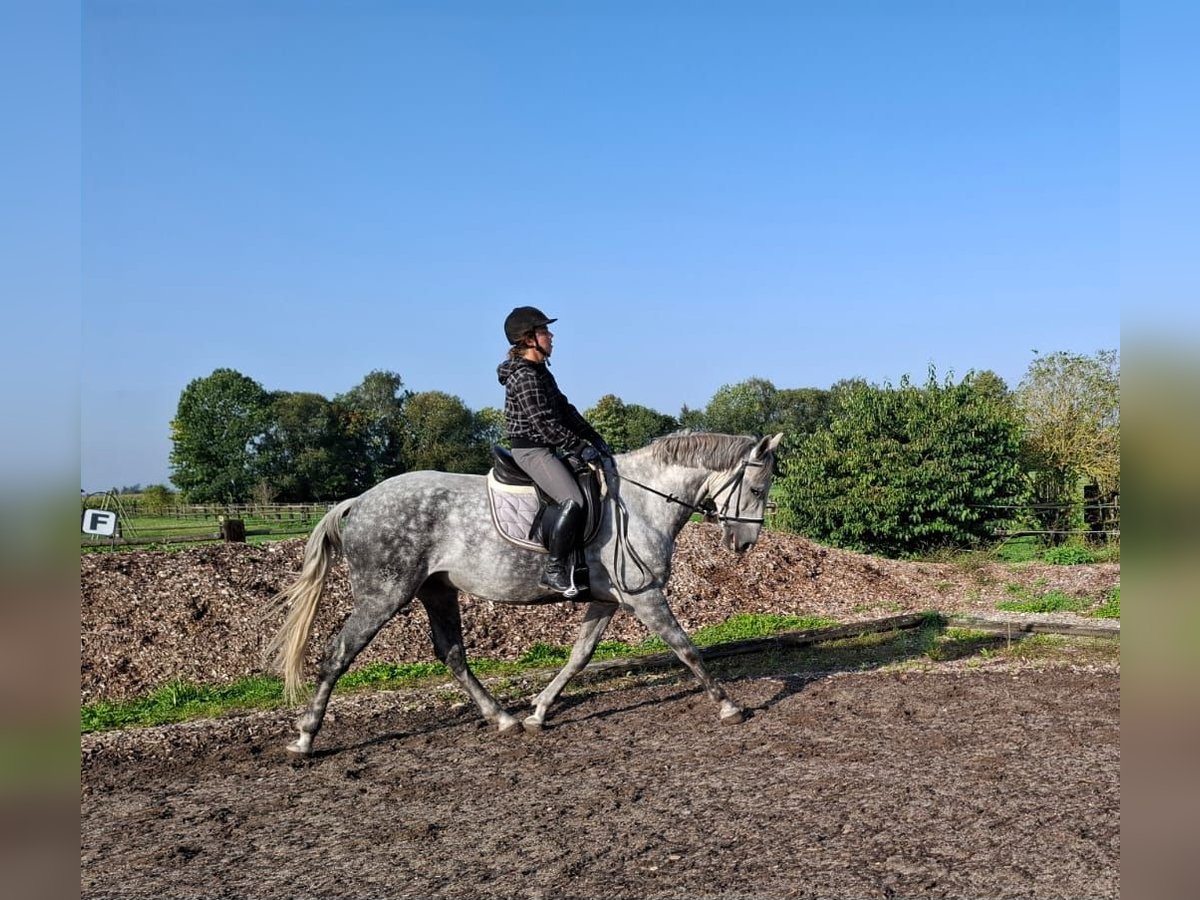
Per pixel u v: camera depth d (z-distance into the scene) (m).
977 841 4.38
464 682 6.85
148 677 8.30
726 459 6.68
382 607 6.24
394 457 60.91
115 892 4.21
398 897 4.08
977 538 16.75
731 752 6.02
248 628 9.30
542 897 4.02
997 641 9.63
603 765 5.88
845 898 3.87
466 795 5.42
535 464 6.19
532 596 6.39
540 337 6.30
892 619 10.56
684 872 4.20
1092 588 12.89
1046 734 6.07
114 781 5.86
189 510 34.00
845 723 6.56
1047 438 19.30
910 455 16.73
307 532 22.28
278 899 4.11
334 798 5.45
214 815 5.19
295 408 53.44
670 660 8.82
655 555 6.55
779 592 12.89
